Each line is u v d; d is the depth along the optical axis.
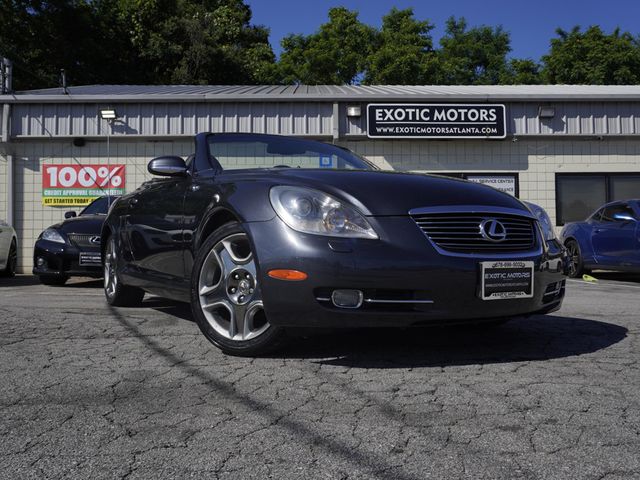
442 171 12.88
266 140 4.45
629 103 12.96
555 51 30.72
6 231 9.55
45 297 6.18
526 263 3.17
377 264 2.86
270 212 3.07
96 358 3.23
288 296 2.91
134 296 5.19
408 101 12.55
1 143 12.59
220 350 3.42
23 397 2.55
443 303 2.95
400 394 2.59
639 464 1.86
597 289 7.59
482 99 12.59
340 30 31.12
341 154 4.61
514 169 12.94
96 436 2.10
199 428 2.18
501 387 2.70
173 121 12.52
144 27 26.48
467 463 1.87
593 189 13.06
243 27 31.11
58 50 24.56
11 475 1.79
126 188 12.65
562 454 1.94
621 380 2.82
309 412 2.35
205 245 3.38
